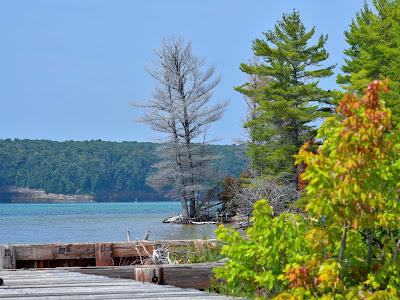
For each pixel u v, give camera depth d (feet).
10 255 59.57
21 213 423.64
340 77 230.07
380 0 240.32
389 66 200.75
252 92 235.40
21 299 32.37
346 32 250.16
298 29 234.17
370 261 30.09
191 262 60.23
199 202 307.37
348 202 27.20
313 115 220.43
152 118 272.92
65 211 466.29
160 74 275.80
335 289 28.02
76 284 39.55
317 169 27.45
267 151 233.14
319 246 28.96
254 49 241.96
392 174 28.71
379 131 26.73
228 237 34.60
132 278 48.60
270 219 32.86
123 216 347.15
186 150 268.62
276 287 34.45
